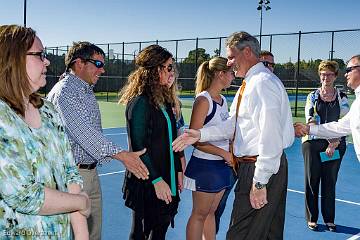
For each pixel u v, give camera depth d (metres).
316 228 5.05
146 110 3.11
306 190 5.06
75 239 2.07
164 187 3.14
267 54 4.64
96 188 3.50
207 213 3.74
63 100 3.09
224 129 3.43
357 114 3.53
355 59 3.89
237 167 3.18
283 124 2.99
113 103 23.38
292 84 20.50
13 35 1.77
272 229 3.26
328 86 4.83
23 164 1.66
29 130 1.77
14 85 1.74
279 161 2.88
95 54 3.35
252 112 2.96
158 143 3.17
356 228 5.16
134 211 3.26
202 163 3.65
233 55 3.12
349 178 7.80
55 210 1.74
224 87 3.79
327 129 4.03
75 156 3.30
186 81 21.28
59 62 25.06
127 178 3.25
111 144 3.05
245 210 3.10
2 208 1.68
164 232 3.30
